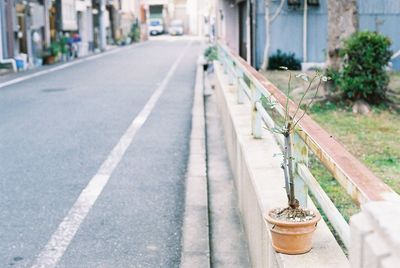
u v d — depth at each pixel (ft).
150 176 24.86
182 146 30.99
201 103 47.34
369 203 5.37
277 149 17.49
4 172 25.50
